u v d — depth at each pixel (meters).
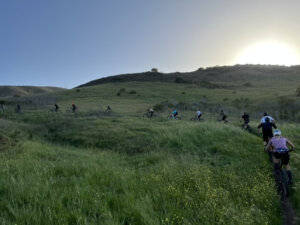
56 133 18.03
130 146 12.70
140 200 4.93
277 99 38.25
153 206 4.77
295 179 6.61
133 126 17.53
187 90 64.81
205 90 64.50
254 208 4.83
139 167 8.79
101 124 19.23
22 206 4.47
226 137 12.09
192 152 10.53
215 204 4.71
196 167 7.46
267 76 98.62
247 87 71.38
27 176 6.22
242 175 7.17
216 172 7.53
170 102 42.66
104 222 4.03
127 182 5.99
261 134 13.84
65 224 3.88
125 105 42.84
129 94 58.25
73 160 9.20
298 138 11.67
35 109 38.47
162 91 63.38
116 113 29.73
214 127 13.70
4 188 5.31
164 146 11.84
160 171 7.29
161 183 6.05
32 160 8.59
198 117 22.91
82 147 14.09
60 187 5.49
